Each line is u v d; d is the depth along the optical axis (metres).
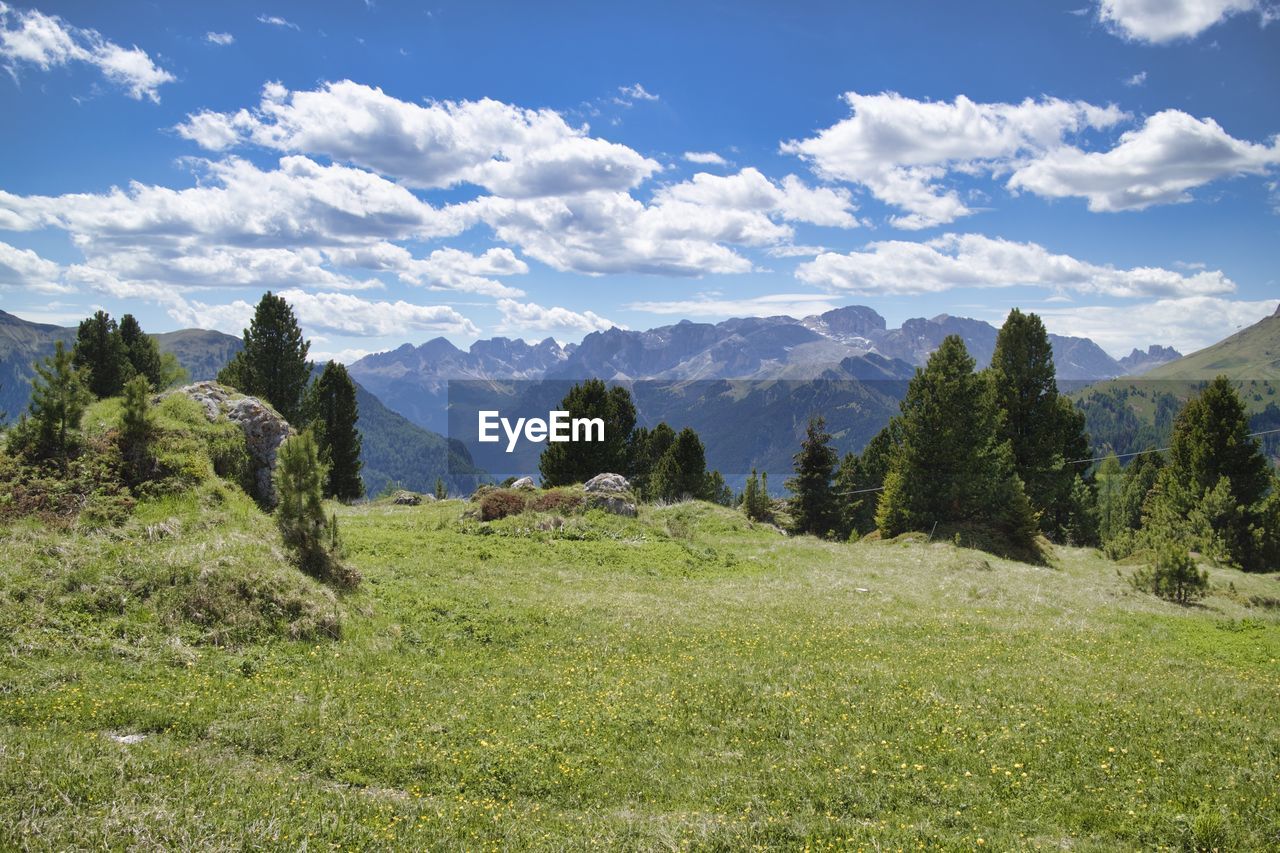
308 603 17.31
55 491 19.81
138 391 22.97
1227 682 16.20
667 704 13.86
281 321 58.94
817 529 69.88
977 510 52.59
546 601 23.08
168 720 11.48
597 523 38.44
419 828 8.86
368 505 52.53
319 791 9.78
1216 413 54.28
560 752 11.59
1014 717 13.15
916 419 52.78
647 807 10.05
